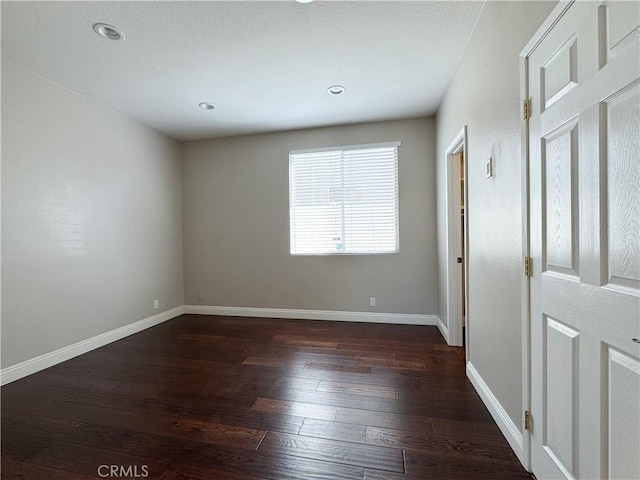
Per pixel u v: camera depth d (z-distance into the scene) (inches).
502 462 56.9
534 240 51.9
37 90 101.0
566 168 43.0
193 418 72.1
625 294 33.4
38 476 54.7
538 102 49.6
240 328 144.3
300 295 160.2
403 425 68.4
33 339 98.8
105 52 89.2
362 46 87.9
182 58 93.0
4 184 92.1
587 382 39.5
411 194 145.3
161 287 157.6
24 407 77.8
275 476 54.2
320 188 156.6
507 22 60.4
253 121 145.3
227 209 168.2
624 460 34.0
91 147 120.1
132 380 92.3
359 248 152.2
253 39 84.2
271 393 83.4
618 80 33.4
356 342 123.1
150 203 151.1
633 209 32.3
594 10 36.5
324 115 139.0
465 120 90.4
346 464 56.8
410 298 147.4
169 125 149.4
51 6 70.4
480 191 78.2
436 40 85.4
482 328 78.5
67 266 110.4
